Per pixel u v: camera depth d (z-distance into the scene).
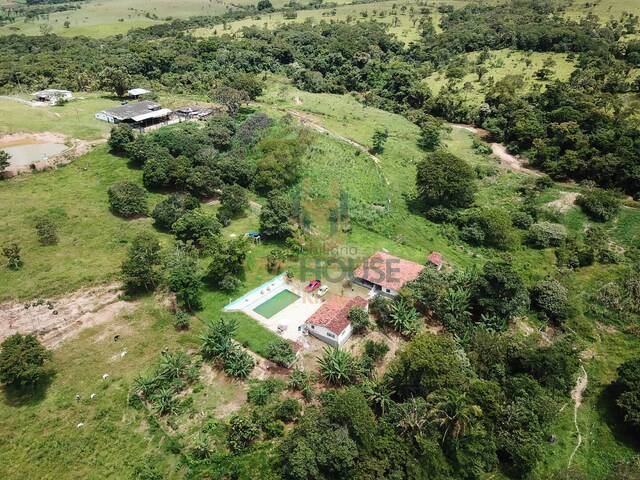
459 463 48.09
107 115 115.06
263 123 115.62
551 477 50.59
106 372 56.41
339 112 141.12
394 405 51.44
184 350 60.00
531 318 71.00
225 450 48.97
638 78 134.25
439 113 150.25
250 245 78.06
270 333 62.97
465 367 57.03
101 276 68.56
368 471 45.47
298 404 52.97
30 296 63.50
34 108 118.44
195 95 143.50
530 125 122.12
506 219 89.38
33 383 53.28
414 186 105.12
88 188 90.06
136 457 47.91
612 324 70.94
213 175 93.56
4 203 82.38
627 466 50.62
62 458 47.22
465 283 69.62
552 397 57.06
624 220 93.69
